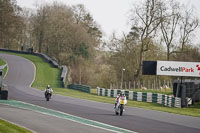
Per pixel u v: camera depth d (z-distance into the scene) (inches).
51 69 5900.6
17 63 6107.3
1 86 2573.8
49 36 7519.7
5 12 6683.1
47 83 4877.0
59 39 7485.2
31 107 2119.8
